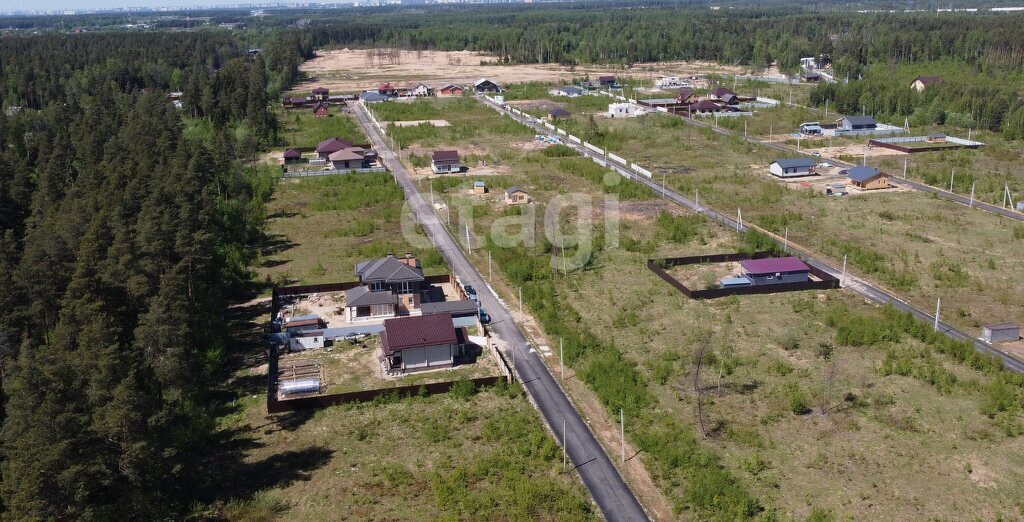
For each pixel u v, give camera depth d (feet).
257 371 188.24
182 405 156.66
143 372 146.72
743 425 157.48
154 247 201.46
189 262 206.18
